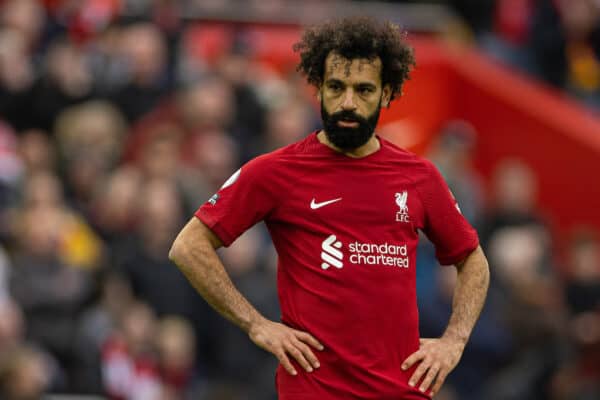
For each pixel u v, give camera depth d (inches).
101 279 1619.1
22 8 2046.0
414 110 2290.8
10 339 1443.2
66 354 1553.9
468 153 2268.7
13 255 1615.4
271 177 874.1
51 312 1574.8
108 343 1558.8
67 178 1829.5
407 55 876.0
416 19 2393.0
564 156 2298.2
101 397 1534.2
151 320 1621.6
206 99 1907.0
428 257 1873.8
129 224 1737.2
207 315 1668.3
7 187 1790.1
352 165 876.6
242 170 881.5
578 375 1718.8
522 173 2132.1
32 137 1834.4
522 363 1729.8
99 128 1868.8
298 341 860.6
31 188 1670.8
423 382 869.2
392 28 869.8
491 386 1737.2
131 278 1660.9
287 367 858.1
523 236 1980.8
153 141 1770.4
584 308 1996.8
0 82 1950.1
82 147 1854.1
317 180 873.5
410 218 879.1
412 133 2282.2
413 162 890.7
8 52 1969.7
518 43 2522.1
